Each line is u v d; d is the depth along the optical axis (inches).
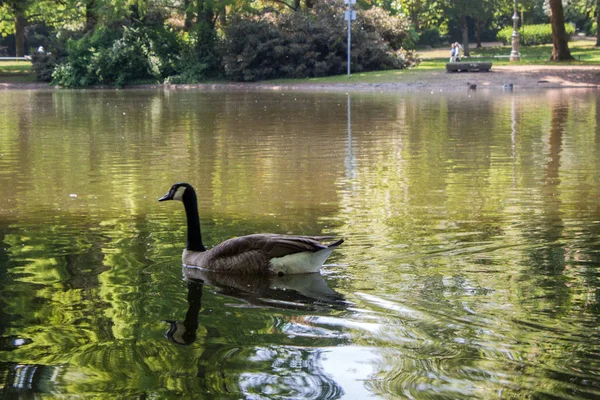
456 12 2603.3
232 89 1628.9
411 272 268.1
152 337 210.8
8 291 254.1
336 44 1803.6
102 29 1825.8
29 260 293.6
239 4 1958.7
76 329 218.4
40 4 2174.0
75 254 302.0
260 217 370.6
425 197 416.5
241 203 406.6
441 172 505.4
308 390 175.6
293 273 270.2
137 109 1095.0
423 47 3398.1
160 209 392.2
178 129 804.6
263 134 749.9
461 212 374.3
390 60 1872.5
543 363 188.2
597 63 1807.3
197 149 637.9
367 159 569.9
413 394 172.2
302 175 498.6
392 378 180.9
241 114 985.5
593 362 188.4
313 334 211.0
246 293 250.7
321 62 1774.1
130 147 653.9
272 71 1802.4
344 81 1642.5
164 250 308.3
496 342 201.8
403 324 216.5
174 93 1519.4
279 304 238.1
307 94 1396.4
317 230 338.0
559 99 1160.8
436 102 1139.3
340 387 176.9
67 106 1168.2
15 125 858.8
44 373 187.5
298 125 834.2
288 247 268.5
